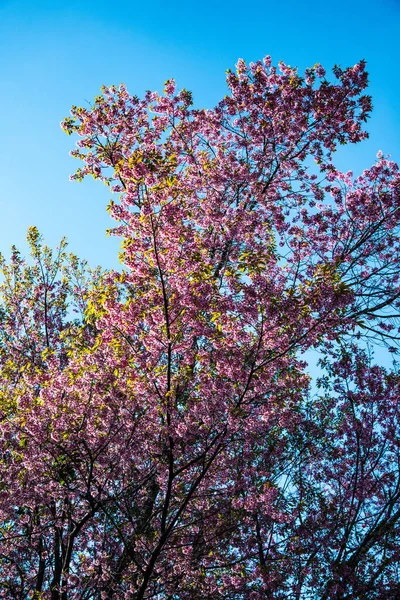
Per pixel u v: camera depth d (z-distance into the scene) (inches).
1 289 538.0
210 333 327.0
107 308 329.7
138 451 359.6
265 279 313.7
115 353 340.2
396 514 355.6
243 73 488.7
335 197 522.0
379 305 452.4
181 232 323.9
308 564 346.6
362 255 492.1
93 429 351.3
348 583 332.8
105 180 420.5
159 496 399.2
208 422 320.2
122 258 327.3
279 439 378.0
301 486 386.0
